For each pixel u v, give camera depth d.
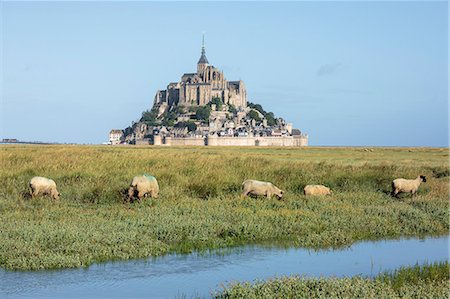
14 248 16.89
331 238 20.34
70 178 29.50
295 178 33.19
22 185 27.64
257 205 25.38
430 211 26.55
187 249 18.67
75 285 14.51
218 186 28.66
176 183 29.02
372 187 33.53
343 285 13.57
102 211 23.08
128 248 17.80
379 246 20.19
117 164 35.06
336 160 60.59
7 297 13.44
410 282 14.33
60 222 20.36
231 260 17.53
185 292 14.06
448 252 19.27
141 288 14.34
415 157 74.69
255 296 13.01
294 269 16.59
